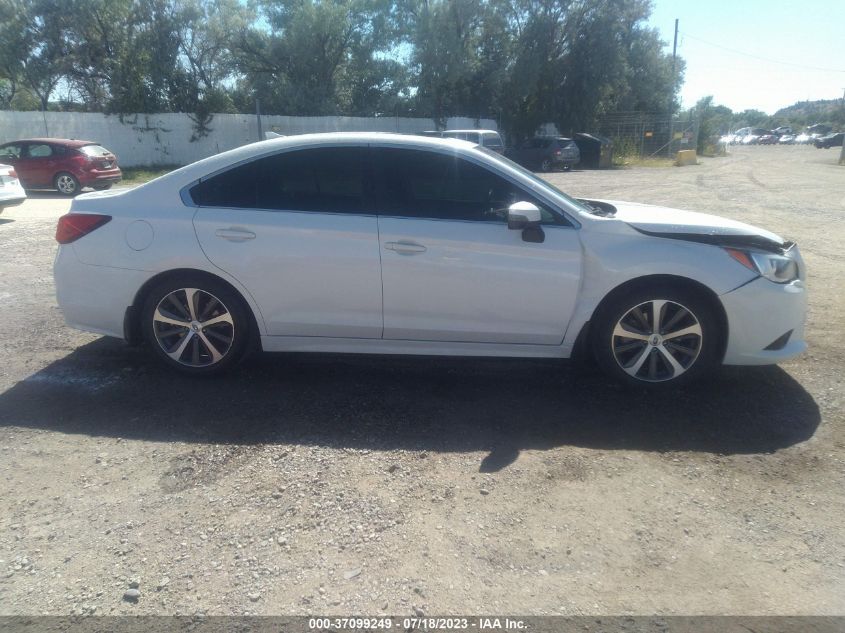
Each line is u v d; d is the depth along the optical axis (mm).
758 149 62438
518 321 4176
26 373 4559
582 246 4082
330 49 35812
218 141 30281
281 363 4797
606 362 4211
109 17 29297
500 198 4172
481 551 2711
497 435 3709
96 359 4836
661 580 2559
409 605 2412
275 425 3812
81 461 3406
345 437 3674
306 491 3131
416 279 4129
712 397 4223
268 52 34906
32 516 2939
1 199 11805
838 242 9570
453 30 35156
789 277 4160
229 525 2873
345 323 4262
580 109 38312
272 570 2592
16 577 2555
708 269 3982
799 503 3068
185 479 3240
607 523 2902
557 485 3197
